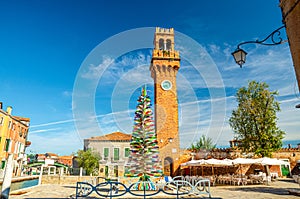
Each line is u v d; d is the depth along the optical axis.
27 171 26.27
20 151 26.84
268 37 4.11
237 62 4.47
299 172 19.45
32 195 8.58
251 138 17.05
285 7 3.15
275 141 16.56
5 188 4.04
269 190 10.90
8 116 23.06
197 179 12.68
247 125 17.27
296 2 2.91
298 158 19.95
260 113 16.98
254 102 17.12
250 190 10.99
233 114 18.09
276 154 20.12
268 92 17.12
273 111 16.94
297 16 2.93
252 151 17.17
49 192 9.63
